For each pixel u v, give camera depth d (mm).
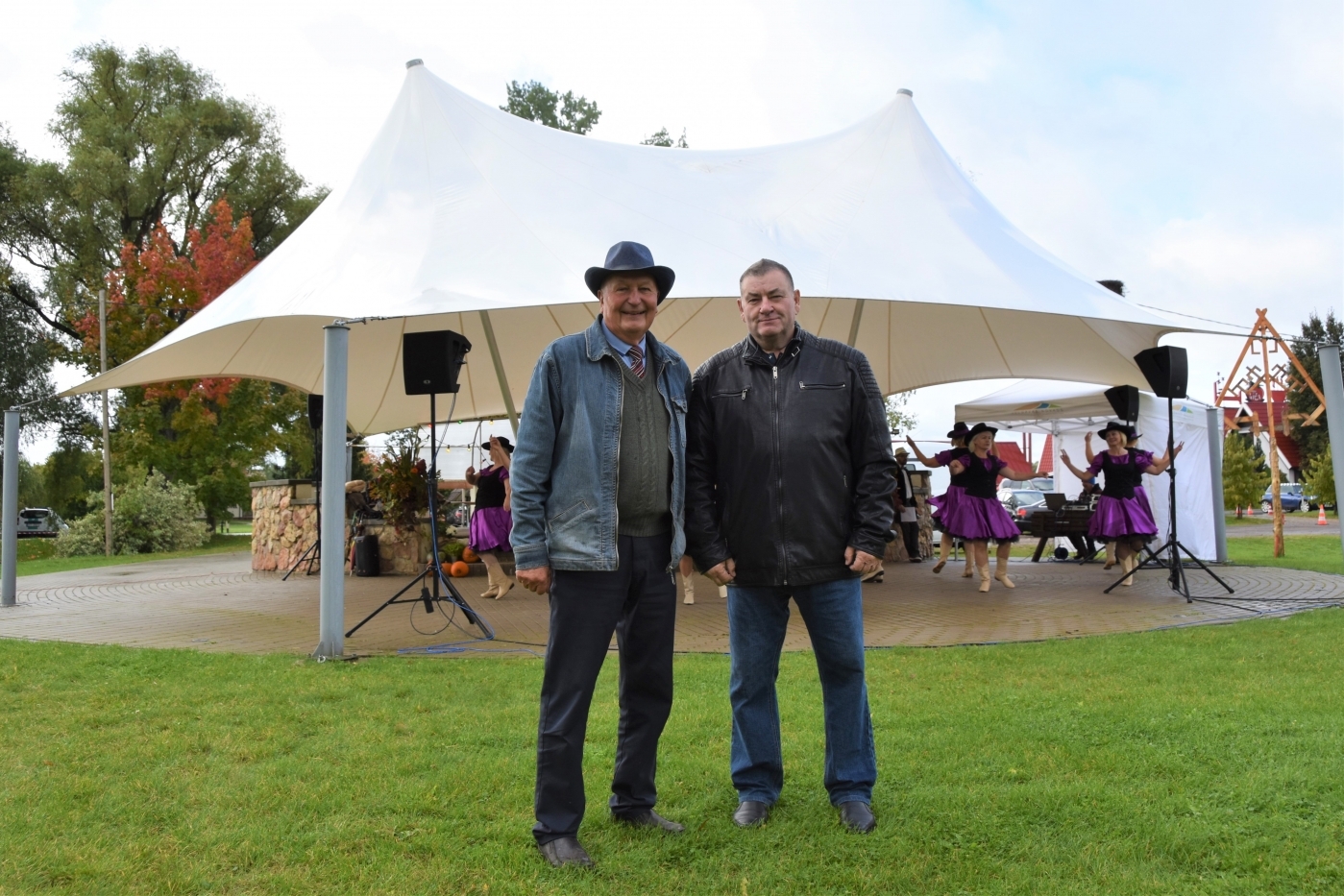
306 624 6859
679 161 9266
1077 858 2318
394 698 4195
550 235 7477
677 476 2619
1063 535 12102
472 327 11711
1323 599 7262
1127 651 5105
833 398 2715
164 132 26906
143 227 28438
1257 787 2736
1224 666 4602
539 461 2523
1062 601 7656
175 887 2217
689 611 7418
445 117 8789
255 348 10484
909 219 8109
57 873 2293
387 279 6969
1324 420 37500
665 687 2641
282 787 2939
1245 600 7352
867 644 5598
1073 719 3574
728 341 12508
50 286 27375
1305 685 4105
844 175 8703
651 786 2652
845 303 10938
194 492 24391
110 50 27875
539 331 11891
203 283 23391
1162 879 2197
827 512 2688
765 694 2777
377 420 14938
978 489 8602
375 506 11914
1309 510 35094
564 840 2404
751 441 2713
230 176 29328
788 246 7457
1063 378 12070
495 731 3580
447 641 5977
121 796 2863
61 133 27875
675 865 2369
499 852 2414
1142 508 9047
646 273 2523
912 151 9008
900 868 2287
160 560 16391
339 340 5523
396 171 8445
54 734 3635
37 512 32812
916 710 3809
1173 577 8016
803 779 3008
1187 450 11898
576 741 2463
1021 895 2135
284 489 12172
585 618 2488
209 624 6934
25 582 11438
